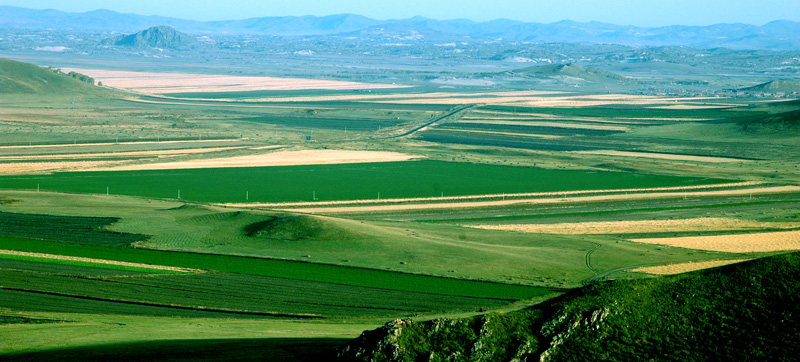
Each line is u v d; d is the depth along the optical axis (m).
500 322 60.59
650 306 62.25
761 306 60.94
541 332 59.97
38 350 62.31
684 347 58.34
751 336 58.34
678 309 61.88
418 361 57.59
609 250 117.62
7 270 95.31
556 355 58.44
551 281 100.00
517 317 61.59
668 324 60.44
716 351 57.66
